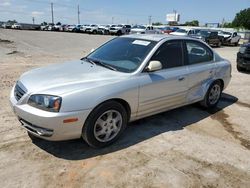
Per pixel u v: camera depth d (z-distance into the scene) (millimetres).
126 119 4113
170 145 4121
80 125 3543
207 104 5719
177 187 3160
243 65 10312
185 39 5066
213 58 5695
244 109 6035
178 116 5363
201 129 4805
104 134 3900
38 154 3703
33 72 4254
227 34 29562
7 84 7047
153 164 3584
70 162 3551
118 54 4629
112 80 3877
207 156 3863
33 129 3518
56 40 25062
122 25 44812
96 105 3605
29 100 3531
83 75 3955
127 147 3994
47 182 3143
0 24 65312
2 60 11211
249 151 4102
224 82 5977
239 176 3451
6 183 3094
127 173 3363
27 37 26625
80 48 19453
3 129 4375
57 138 3484
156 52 4441
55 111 3365
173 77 4609
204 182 3283
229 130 4836
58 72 4109
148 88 4219
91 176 3277
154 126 4793
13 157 3605
